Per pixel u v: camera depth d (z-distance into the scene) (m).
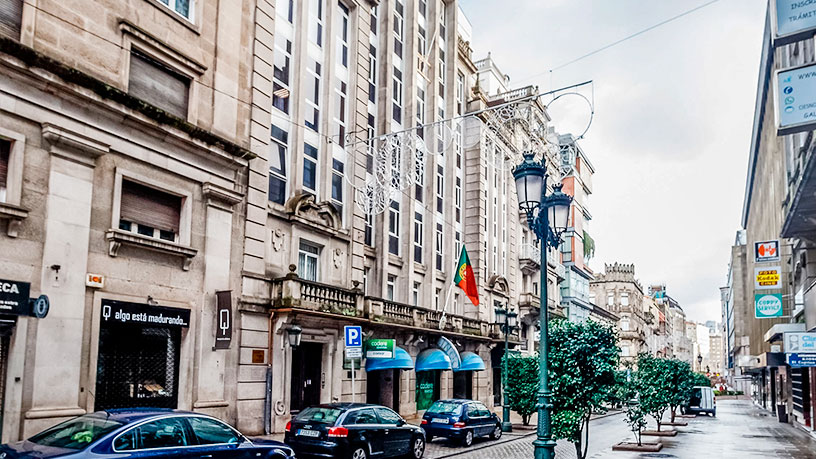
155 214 15.86
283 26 21.61
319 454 13.45
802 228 25.00
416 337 26.89
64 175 13.27
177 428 9.30
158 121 15.46
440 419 19.45
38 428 12.29
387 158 24.73
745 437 26.33
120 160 14.71
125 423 8.68
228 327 16.66
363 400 23.08
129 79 15.37
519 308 40.53
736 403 77.62
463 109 36.19
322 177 22.80
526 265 41.34
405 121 29.61
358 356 15.81
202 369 16.53
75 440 8.34
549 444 9.92
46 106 12.93
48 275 12.78
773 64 29.05
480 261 34.50
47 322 12.71
